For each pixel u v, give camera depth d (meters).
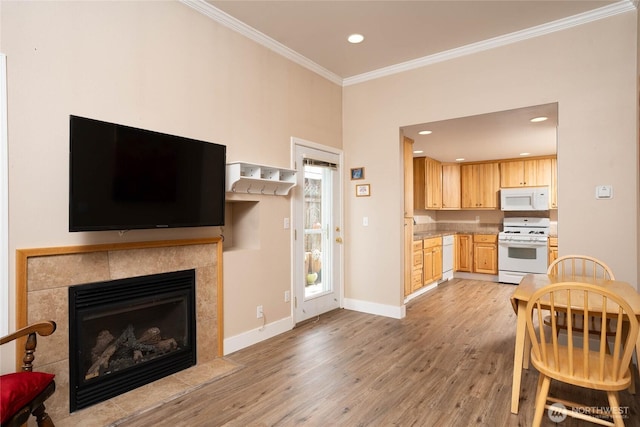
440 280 6.05
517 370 2.07
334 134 4.22
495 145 5.14
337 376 2.55
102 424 1.95
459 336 3.38
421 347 3.10
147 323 2.51
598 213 2.85
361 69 4.05
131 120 2.33
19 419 1.44
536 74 3.13
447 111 3.62
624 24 2.77
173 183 2.38
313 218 3.96
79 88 2.09
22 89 1.87
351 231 4.34
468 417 2.04
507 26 3.09
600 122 2.86
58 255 1.99
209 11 2.80
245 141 3.12
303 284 3.77
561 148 3.01
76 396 2.06
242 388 2.38
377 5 2.75
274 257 3.41
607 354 2.08
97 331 2.24
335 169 4.24
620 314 1.59
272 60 3.40
